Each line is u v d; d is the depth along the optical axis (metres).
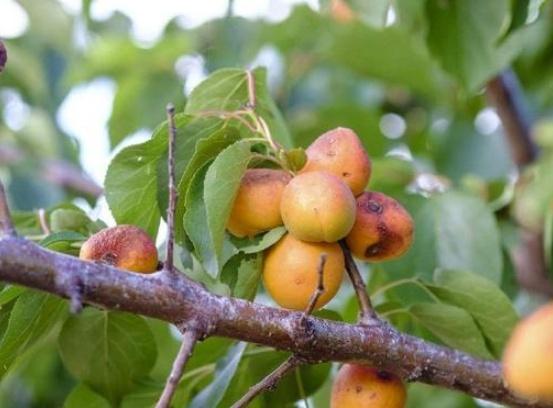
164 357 1.60
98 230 1.35
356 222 1.27
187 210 1.26
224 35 1.96
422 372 1.26
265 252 1.26
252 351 1.35
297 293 1.25
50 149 2.08
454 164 1.89
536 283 1.75
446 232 1.52
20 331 1.28
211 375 1.39
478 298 1.36
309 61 1.98
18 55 2.07
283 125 1.37
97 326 1.36
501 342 1.36
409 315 1.38
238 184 1.25
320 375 1.38
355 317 1.47
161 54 1.98
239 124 1.33
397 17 1.62
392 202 1.28
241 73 1.36
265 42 1.93
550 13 1.74
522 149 1.73
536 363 1.10
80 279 1.17
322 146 1.28
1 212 1.17
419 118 2.09
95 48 2.00
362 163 1.28
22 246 1.16
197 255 1.26
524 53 1.77
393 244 1.28
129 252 1.23
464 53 1.55
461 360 1.26
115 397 1.39
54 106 2.14
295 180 1.24
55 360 1.79
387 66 1.90
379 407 1.27
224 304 1.21
